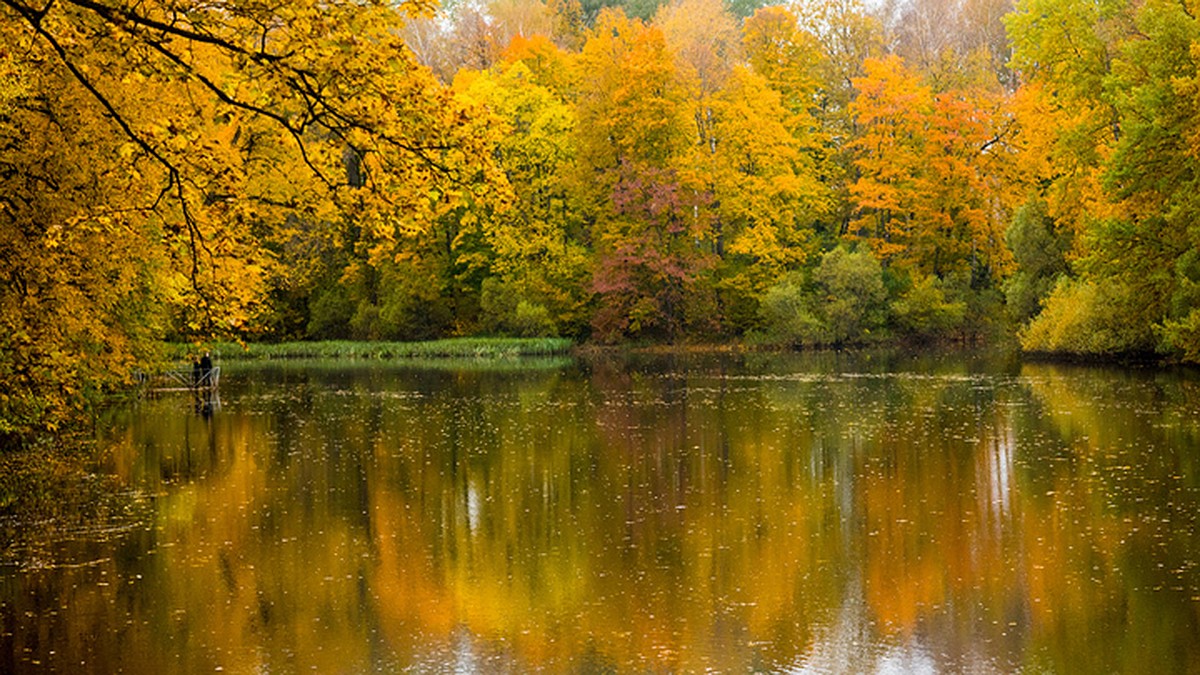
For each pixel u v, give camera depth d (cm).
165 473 2211
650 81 5550
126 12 948
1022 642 1182
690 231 5672
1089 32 4206
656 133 5609
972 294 5691
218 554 1577
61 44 993
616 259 5569
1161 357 4216
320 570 1492
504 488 2027
